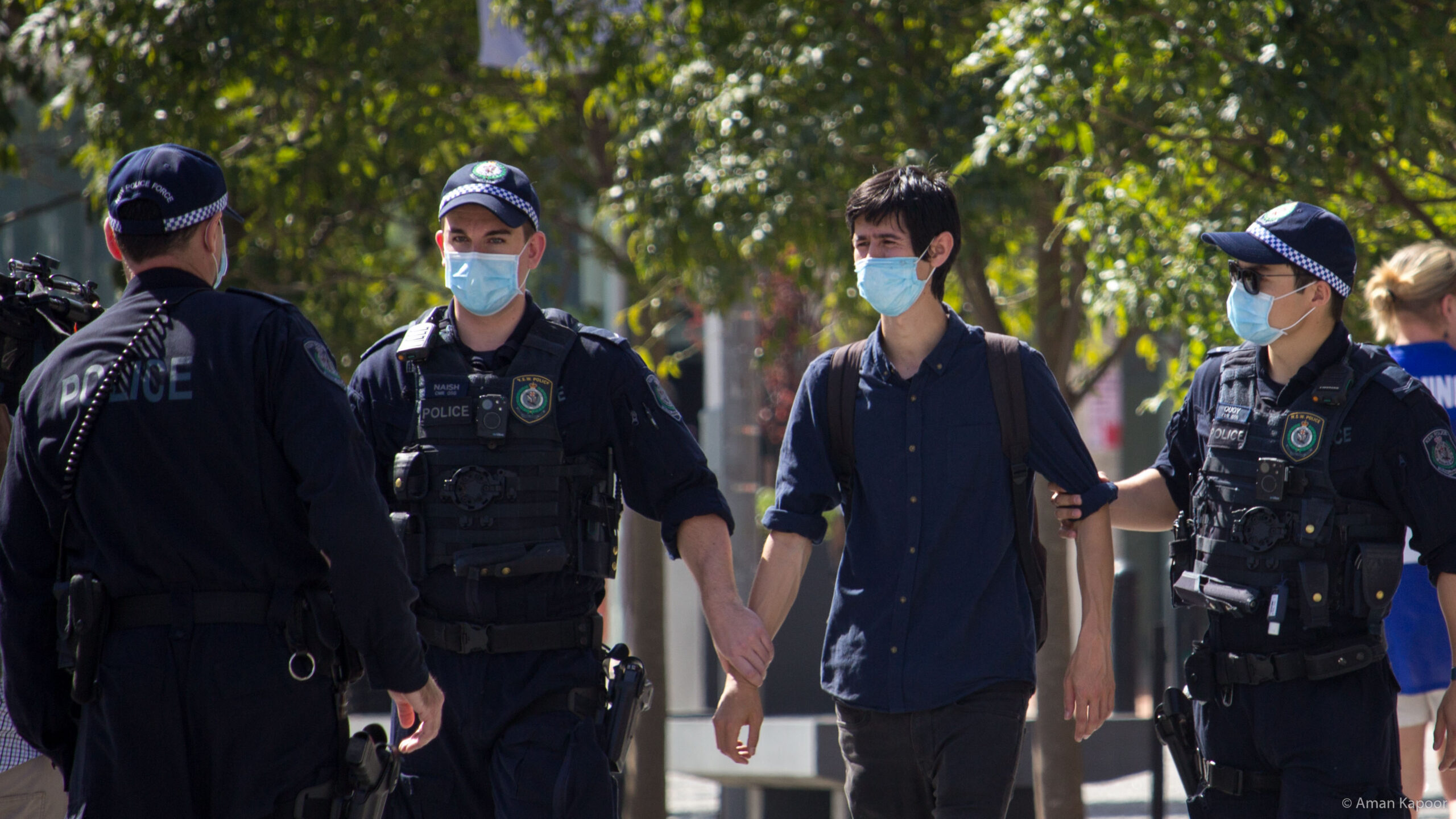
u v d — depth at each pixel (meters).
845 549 14.52
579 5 29.47
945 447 13.98
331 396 10.67
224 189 11.15
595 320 34.78
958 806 13.66
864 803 14.33
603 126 33.28
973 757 13.66
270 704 10.48
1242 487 13.49
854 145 26.44
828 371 14.48
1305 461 13.18
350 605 10.51
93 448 10.51
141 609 10.46
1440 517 12.91
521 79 32.25
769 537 14.70
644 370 13.74
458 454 13.33
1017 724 13.87
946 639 13.77
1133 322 24.25
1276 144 21.97
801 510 14.48
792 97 26.67
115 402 10.53
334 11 27.81
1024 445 13.98
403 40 29.50
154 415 10.48
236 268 29.31
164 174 10.86
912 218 13.91
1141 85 22.14
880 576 14.09
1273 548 13.28
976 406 13.99
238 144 30.28
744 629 13.27
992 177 25.05
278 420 10.59
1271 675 13.26
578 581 13.48
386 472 13.73
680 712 37.19
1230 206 22.02
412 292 35.97
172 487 10.47
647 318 34.44
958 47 27.17
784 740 27.50
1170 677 31.45
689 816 40.22
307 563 10.84
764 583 14.48
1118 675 32.75
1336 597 13.11
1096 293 23.47
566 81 32.12
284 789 10.53
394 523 13.30
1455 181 22.33
